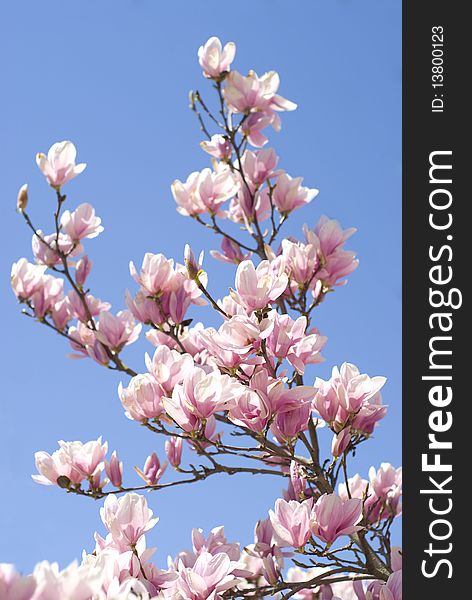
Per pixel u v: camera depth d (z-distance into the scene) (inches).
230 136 131.0
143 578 113.3
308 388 114.6
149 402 117.4
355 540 117.2
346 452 117.2
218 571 112.6
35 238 134.0
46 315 134.6
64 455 121.2
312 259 125.9
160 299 125.1
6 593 86.7
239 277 114.6
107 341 128.7
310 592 128.0
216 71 132.3
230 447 116.3
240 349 114.3
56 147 129.5
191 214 132.4
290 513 114.0
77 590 89.0
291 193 131.3
